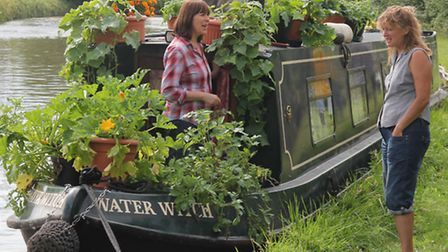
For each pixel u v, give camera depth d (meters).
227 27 6.95
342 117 9.07
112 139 5.89
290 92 7.52
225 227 6.30
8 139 6.30
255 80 7.05
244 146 7.17
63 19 7.39
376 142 9.96
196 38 6.77
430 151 10.52
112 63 7.42
